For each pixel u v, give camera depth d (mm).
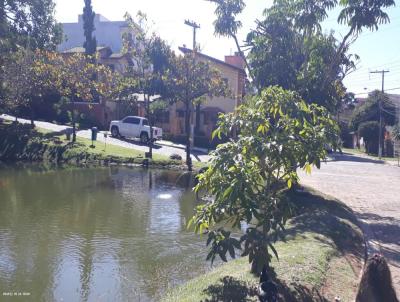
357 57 17188
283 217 6559
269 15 16781
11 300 7867
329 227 10906
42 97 41844
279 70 16562
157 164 26984
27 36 38125
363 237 11148
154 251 10617
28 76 35031
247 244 6414
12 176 22281
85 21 51344
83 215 14094
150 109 35219
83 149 29750
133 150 31141
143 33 27672
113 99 37438
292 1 16328
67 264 9656
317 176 25531
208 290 6781
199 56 37781
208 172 6562
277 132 6754
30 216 13836
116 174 23531
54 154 29906
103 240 11453
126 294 8133
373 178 25594
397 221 13453
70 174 23266
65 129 38594
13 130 33938
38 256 10125
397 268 8914
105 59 48500
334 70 16797
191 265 9656
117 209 15070
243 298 6348
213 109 40938
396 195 18953
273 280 6836
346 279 7672
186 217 14086
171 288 8250
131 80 29281
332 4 15961
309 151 6566
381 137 49156
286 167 6840
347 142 64188
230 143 6660
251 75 17266
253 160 6730
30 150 30922
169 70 27719
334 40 16500
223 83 29094
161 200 16703
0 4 36562
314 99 16109
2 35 36062
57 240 11383
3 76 34562
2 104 34938
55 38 40375
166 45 27703
